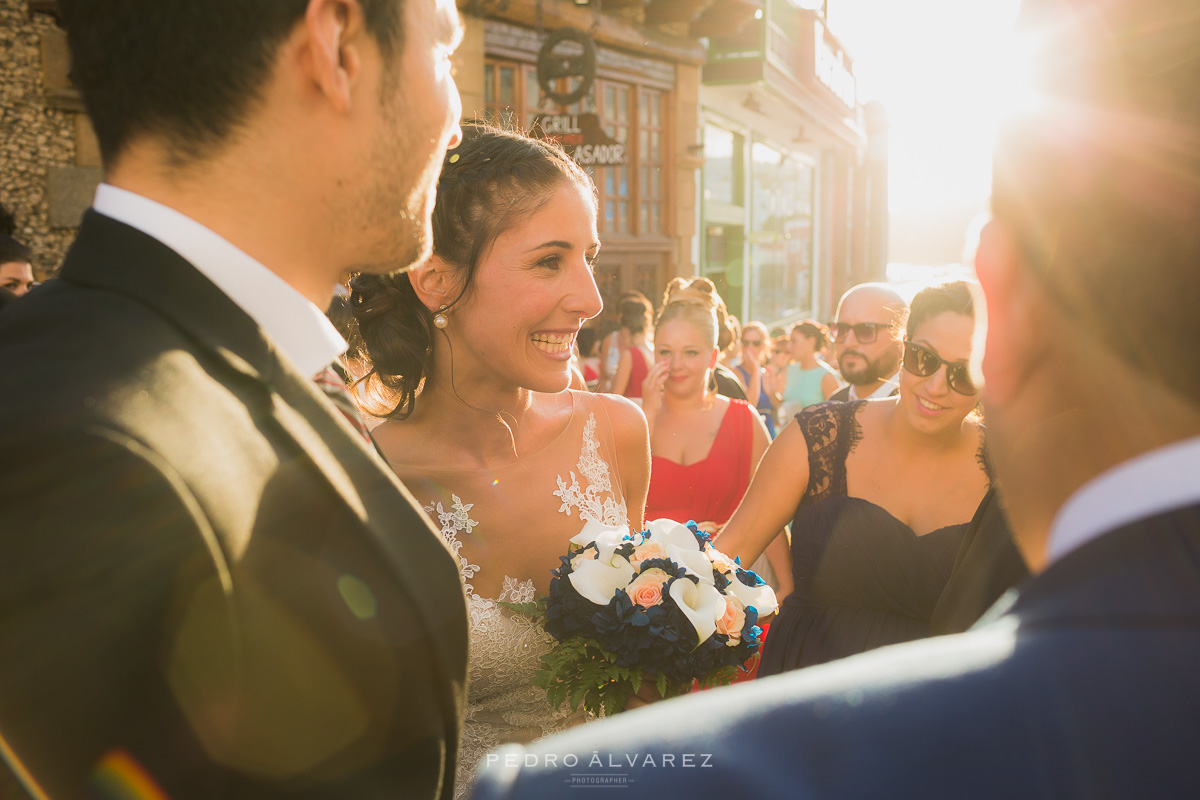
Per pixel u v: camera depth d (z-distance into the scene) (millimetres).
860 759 342
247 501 715
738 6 10695
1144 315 359
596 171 9945
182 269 792
